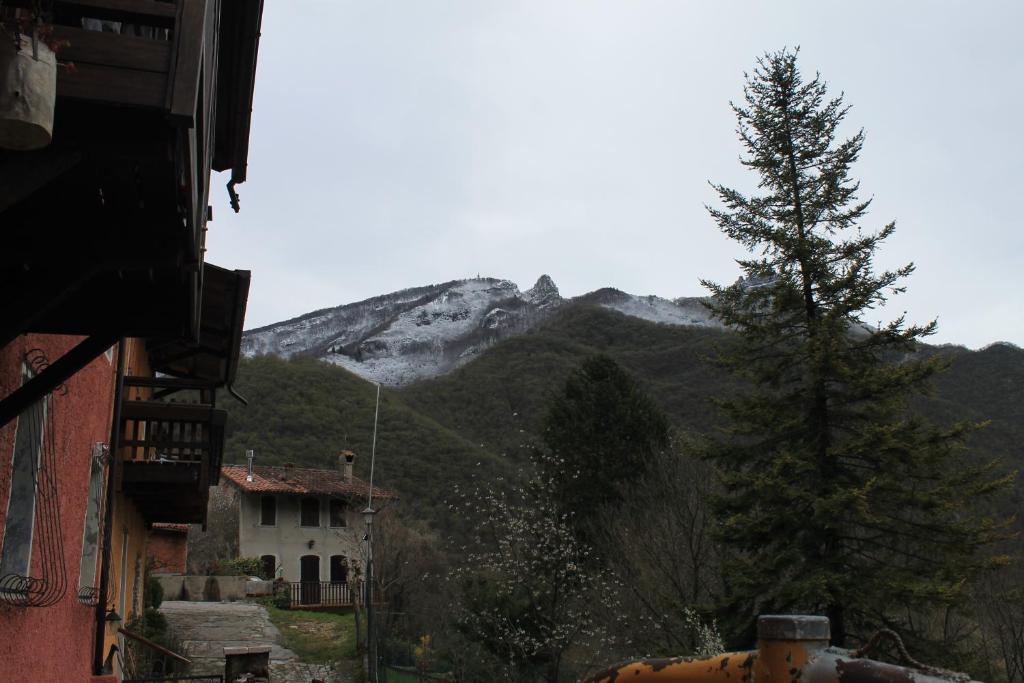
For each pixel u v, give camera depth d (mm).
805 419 13711
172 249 4141
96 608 9508
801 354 13852
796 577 12891
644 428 27750
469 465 48312
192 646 21219
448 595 22828
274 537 37062
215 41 4898
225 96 6957
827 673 1795
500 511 22141
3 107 2816
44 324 5070
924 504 12656
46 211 3949
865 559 13273
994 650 14570
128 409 12281
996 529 12836
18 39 2865
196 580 31312
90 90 3266
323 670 19828
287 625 25969
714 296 14820
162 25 3467
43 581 5625
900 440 12859
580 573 19703
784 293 13906
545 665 19203
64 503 6781
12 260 3992
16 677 5555
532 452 28297
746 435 14641
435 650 20547
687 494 20500
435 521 40531
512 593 19359
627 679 2172
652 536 20516
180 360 16125
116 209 3947
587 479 25719
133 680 12234
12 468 5410
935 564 12711
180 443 12430
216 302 11117
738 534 13516
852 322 14000
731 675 1986
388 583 25922
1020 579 15195
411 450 51406
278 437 53688
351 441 53406
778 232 14008
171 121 3336
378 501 37812
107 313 5105
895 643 1819
